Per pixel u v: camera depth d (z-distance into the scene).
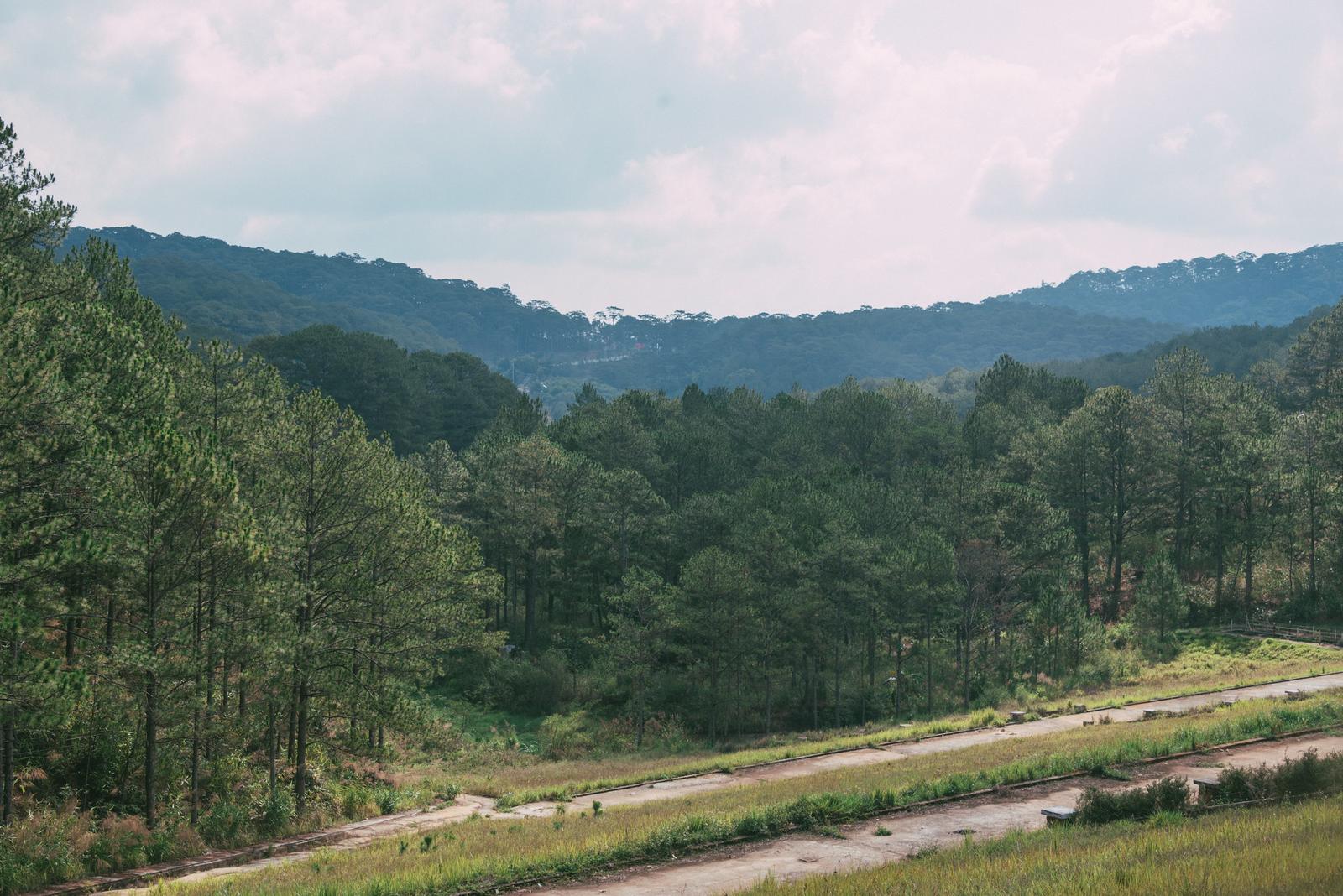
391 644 38.72
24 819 26.73
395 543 38.22
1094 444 89.31
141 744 32.12
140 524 27.83
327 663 36.44
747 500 78.56
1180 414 91.25
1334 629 71.31
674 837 23.28
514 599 88.31
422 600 39.84
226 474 29.09
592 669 76.94
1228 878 13.73
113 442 28.62
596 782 40.31
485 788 41.88
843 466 92.81
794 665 70.75
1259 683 53.94
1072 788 29.00
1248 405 97.81
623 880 20.33
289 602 33.38
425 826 32.03
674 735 64.06
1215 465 84.88
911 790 28.44
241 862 26.94
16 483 24.70
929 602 66.12
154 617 29.25
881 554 69.38
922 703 69.00
